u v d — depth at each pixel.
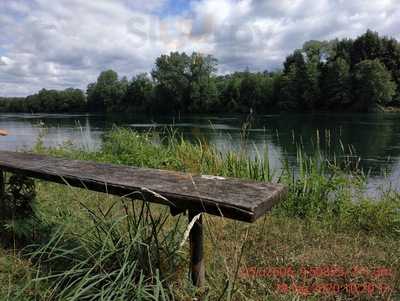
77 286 1.54
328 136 4.29
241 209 1.29
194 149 5.33
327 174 3.91
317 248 2.43
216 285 1.72
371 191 3.96
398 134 18.33
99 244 1.79
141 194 1.57
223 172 4.13
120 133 6.75
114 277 1.65
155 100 55.53
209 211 1.40
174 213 1.62
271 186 1.60
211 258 2.01
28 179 2.40
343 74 46.06
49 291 1.67
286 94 48.59
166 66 53.34
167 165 5.00
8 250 2.15
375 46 51.34
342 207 3.18
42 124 9.38
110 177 1.80
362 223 3.01
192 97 51.06
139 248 1.67
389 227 2.93
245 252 2.23
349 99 45.47
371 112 43.59
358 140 16.03
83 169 2.03
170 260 1.73
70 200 2.95
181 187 1.59
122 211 2.61
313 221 2.98
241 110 48.31
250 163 4.11
